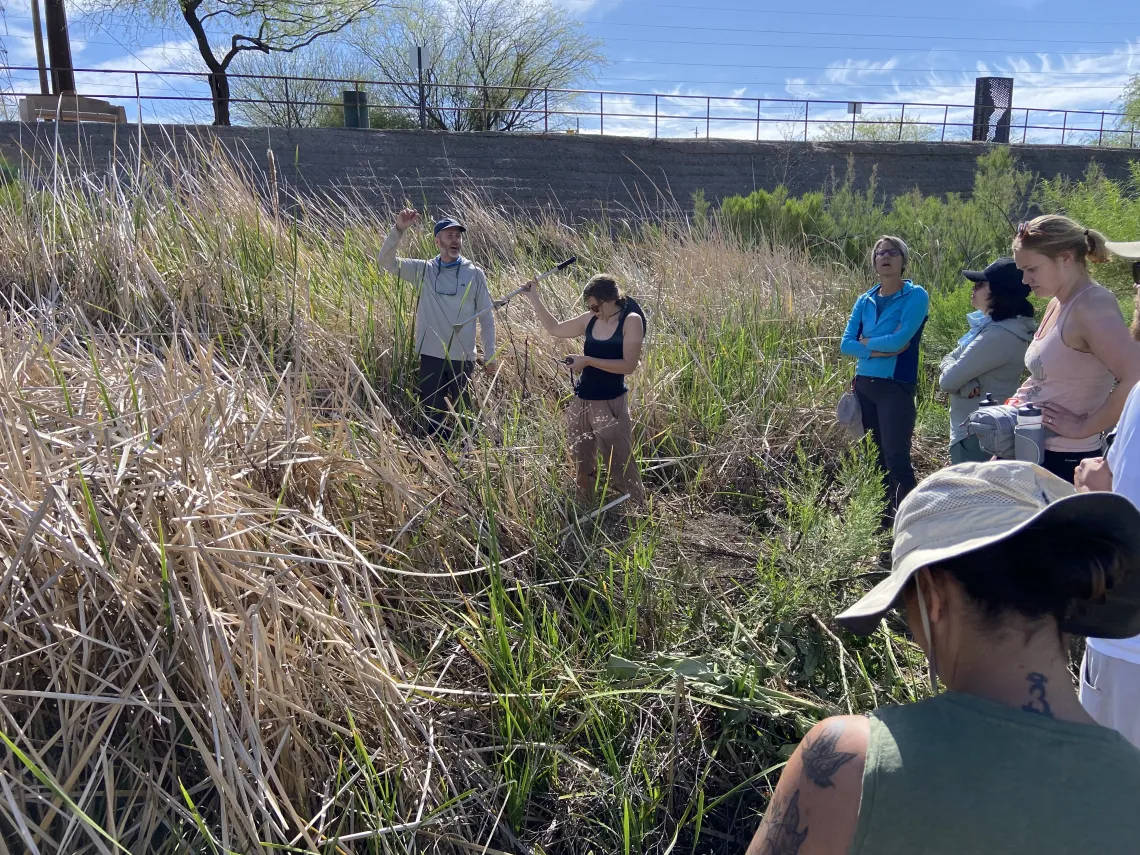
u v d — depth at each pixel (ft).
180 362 11.29
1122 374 9.82
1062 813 3.14
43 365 11.15
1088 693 6.82
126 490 8.64
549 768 8.97
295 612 8.60
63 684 7.73
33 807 6.99
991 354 13.56
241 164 22.66
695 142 67.87
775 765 9.02
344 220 24.25
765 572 12.06
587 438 14.56
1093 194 26.76
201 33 75.97
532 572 11.88
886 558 13.09
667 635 11.14
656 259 28.07
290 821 7.68
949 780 3.23
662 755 9.27
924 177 73.31
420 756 8.50
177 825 7.20
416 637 10.18
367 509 11.23
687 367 19.70
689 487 16.34
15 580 7.73
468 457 13.25
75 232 18.20
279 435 11.04
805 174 69.72
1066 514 3.50
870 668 10.93
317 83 93.40
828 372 22.07
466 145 61.16
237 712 7.81
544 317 17.04
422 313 16.83
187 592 8.17
